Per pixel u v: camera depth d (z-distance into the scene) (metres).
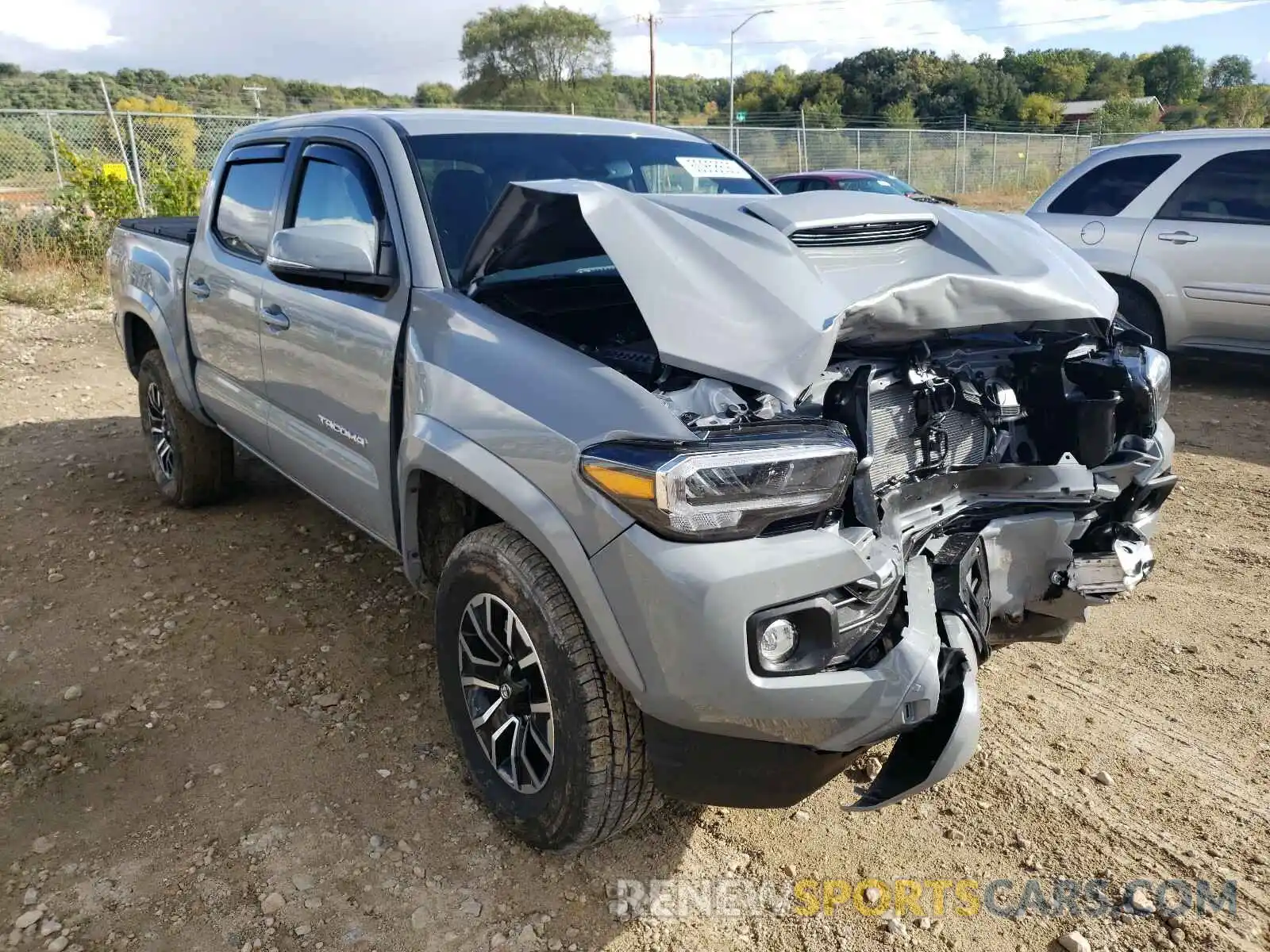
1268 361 6.67
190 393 4.43
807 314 2.17
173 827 2.59
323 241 2.82
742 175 3.89
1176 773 2.90
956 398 2.69
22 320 9.38
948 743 2.11
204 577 4.09
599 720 2.19
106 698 3.19
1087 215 7.31
